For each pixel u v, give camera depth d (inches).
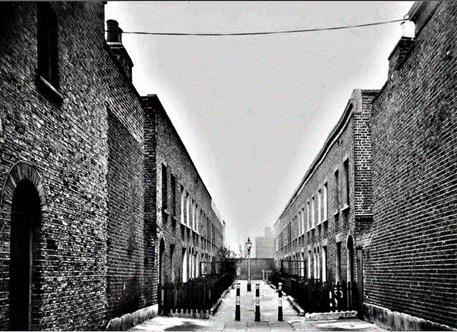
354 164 678.5
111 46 561.3
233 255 2488.9
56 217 325.4
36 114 295.4
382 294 558.6
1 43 252.5
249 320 668.7
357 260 668.1
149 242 648.4
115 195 484.1
